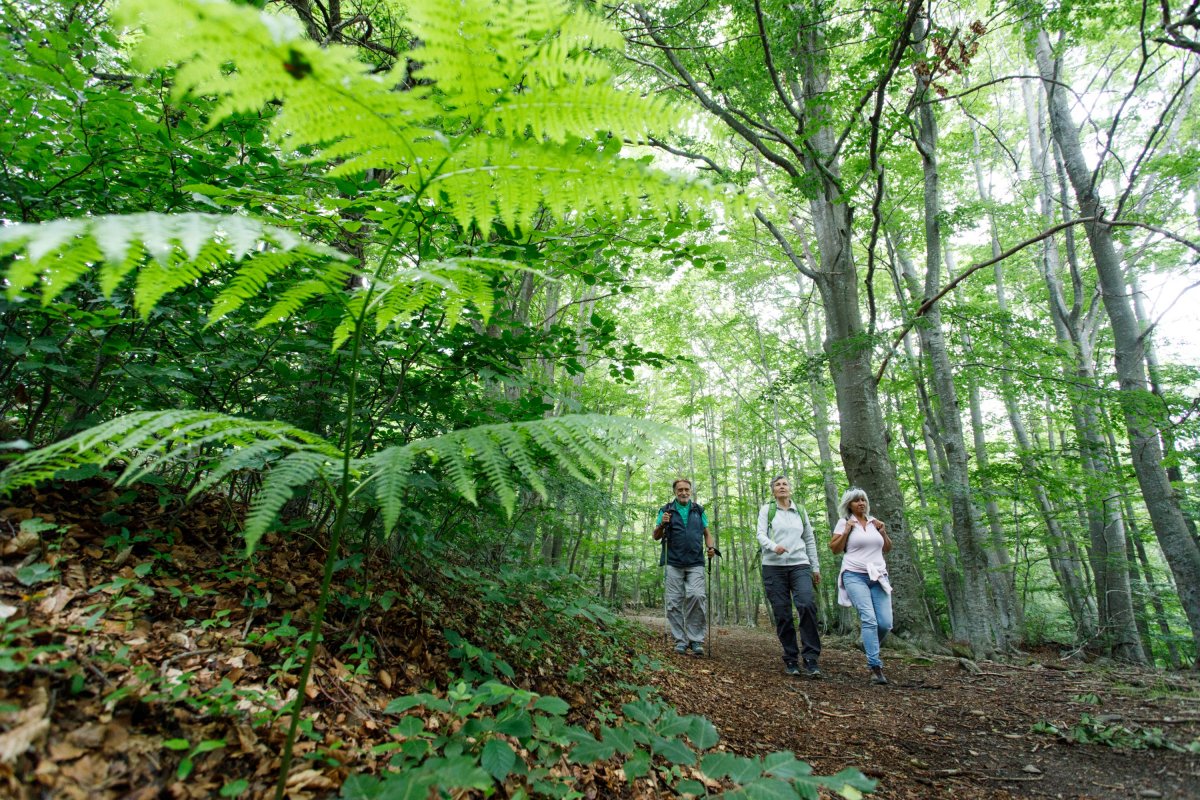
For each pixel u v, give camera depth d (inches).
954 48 273.4
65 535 82.0
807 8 290.7
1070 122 317.7
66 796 44.2
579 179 46.0
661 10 318.3
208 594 84.7
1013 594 444.5
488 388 136.3
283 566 100.3
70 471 79.7
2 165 78.3
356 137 41.8
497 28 38.9
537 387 122.4
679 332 686.5
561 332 119.3
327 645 87.7
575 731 65.3
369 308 57.1
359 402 112.2
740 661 239.3
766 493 796.0
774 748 122.9
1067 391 301.1
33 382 92.0
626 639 207.0
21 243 30.0
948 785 109.1
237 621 82.4
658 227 111.5
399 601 108.3
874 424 324.5
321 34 180.7
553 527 223.5
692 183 44.3
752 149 422.0
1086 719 140.4
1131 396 267.4
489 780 47.4
